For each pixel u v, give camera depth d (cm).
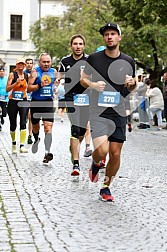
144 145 1994
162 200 985
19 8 6800
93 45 4409
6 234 741
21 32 6831
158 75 3941
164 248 690
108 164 968
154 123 3039
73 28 4866
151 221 830
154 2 2495
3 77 2684
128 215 867
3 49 6800
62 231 763
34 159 1522
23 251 663
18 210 888
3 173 1269
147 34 3712
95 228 784
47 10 6806
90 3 4506
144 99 2766
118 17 3092
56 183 1145
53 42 5144
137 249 684
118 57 952
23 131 1659
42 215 856
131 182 1170
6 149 1762
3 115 2711
